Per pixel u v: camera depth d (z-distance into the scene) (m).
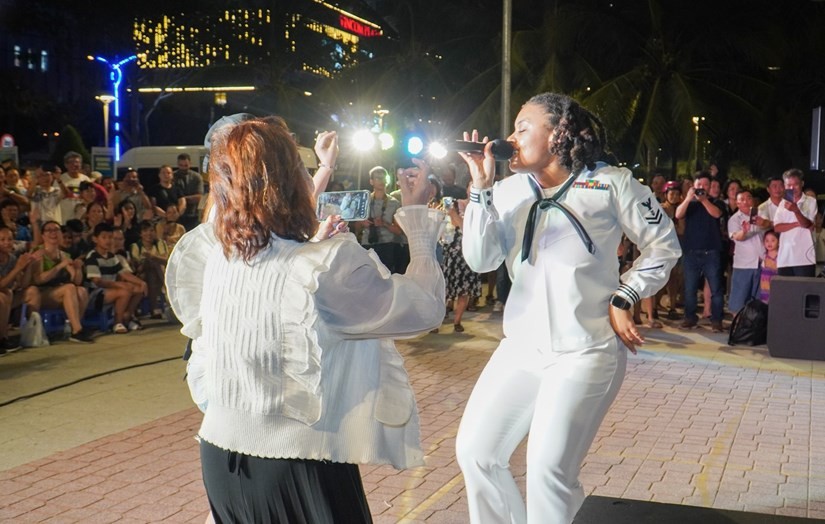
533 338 3.38
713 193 11.89
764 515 3.51
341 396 2.43
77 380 7.67
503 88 15.74
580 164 3.38
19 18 36.97
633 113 23.31
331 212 3.11
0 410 6.70
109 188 12.27
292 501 2.39
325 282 2.31
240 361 2.37
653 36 24.09
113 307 10.16
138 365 8.29
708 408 7.00
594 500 3.61
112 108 41.84
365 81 33.53
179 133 47.38
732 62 25.44
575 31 23.84
